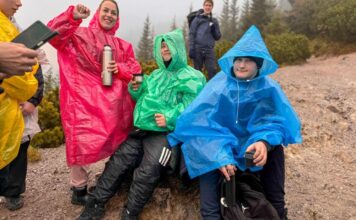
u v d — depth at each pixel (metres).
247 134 2.82
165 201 3.20
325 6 15.20
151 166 2.92
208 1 7.37
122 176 3.12
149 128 3.07
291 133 2.74
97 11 3.47
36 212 3.44
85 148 3.06
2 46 1.28
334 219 3.25
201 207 2.74
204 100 2.76
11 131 2.24
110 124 3.11
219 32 7.56
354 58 11.05
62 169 4.50
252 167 2.54
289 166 4.27
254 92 2.73
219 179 2.72
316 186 3.86
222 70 2.85
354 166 4.34
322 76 8.81
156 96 3.12
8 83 2.17
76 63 3.23
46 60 3.27
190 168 2.73
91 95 3.17
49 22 3.12
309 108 6.02
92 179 3.97
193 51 7.57
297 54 12.11
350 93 6.79
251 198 2.50
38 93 3.21
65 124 3.17
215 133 2.69
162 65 3.27
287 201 3.54
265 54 2.67
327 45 13.30
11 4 2.82
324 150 4.71
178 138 2.88
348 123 5.43
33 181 4.14
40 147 5.56
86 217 3.08
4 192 3.31
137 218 3.03
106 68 3.15
